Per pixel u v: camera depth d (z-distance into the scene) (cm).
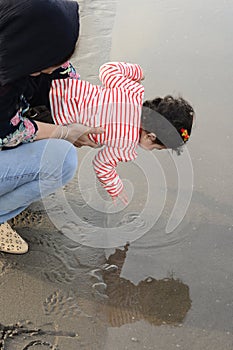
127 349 197
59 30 176
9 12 172
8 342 199
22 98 208
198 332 202
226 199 253
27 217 248
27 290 218
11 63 179
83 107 225
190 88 319
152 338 201
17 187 218
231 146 280
